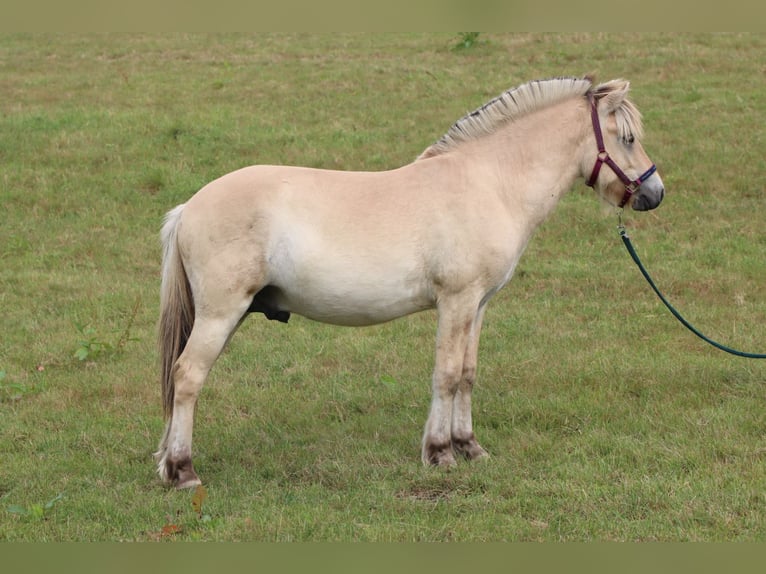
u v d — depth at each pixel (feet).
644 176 22.18
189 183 43.50
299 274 20.33
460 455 22.84
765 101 50.75
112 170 44.96
